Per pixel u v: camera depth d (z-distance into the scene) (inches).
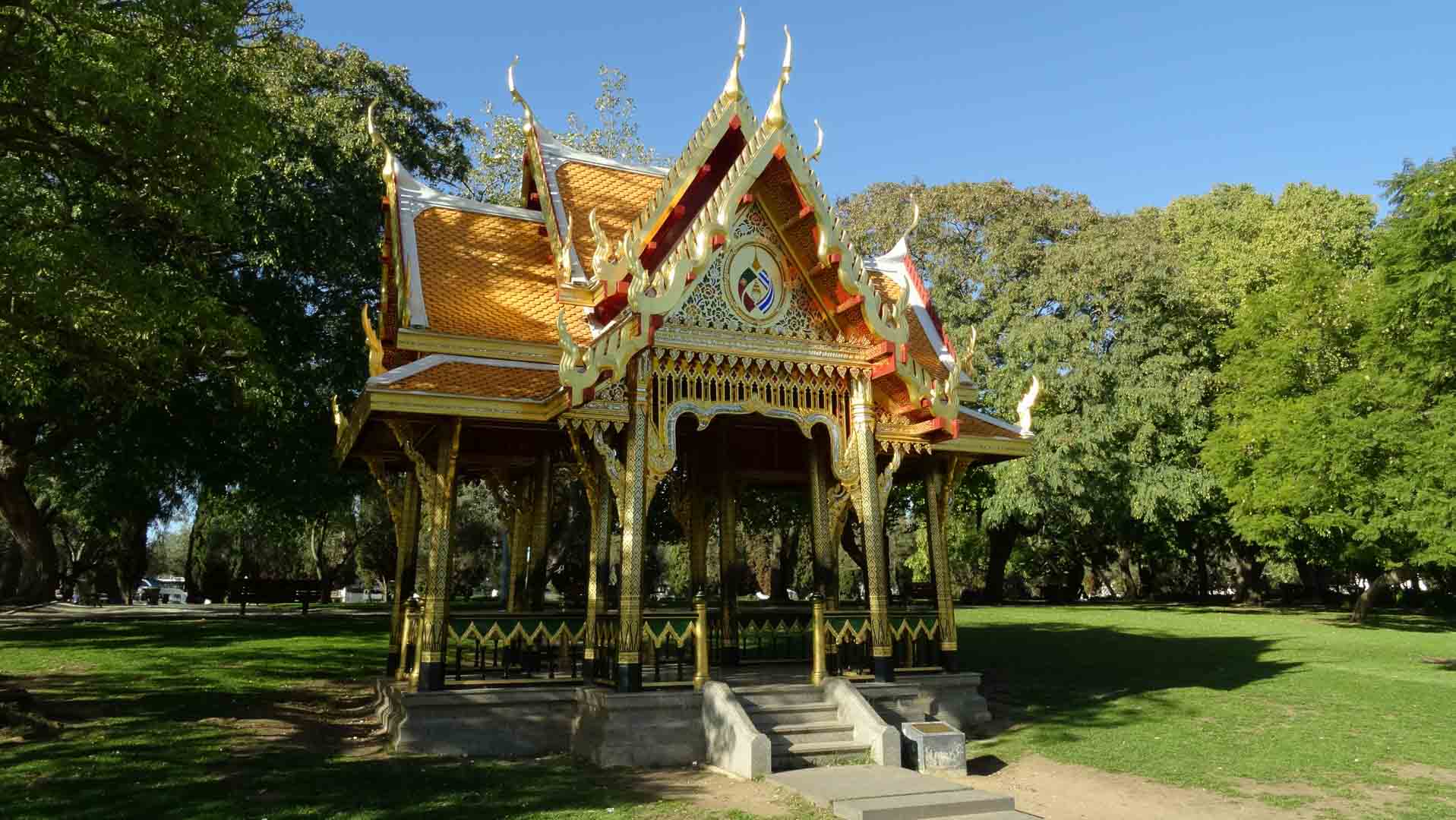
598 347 476.1
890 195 1902.1
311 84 1209.4
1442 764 475.8
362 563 2765.7
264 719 555.5
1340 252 1765.5
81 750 452.4
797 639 975.0
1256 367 1470.2
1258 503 1358.3
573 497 1397.6
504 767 453.1
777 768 456.1
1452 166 863.1
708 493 723.4
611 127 1588.3
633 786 420.5
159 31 537.6
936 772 457.7
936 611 613.0
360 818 350.6
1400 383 966.4
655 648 501.4
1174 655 948.0
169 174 553.9
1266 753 500.1
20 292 496.7
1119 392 1643.7
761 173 541.3
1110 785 436.8
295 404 1054.4
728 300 540.7
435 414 502.6
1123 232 1768.0
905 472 735.1
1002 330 1772.9
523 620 525.3
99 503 1417.3
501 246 665.0
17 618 1328.7
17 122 543.2
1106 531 2119.8
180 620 1311.5
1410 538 1141.7
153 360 597.3
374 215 1154.0
